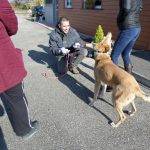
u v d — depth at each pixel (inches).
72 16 190.7
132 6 65.4
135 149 46.4
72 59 83.3
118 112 53.2
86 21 167.6
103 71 57.7
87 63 93.4
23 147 47.4
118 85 53.1
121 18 67.3
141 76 76.9
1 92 35.2
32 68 92.8
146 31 108.3
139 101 63.8
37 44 137.2
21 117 37.6
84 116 57.7
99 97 65.9
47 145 47.9
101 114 58.3
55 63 96.8
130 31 67.0
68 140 49.3
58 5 223.9
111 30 137.2
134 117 56.7
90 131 52.0
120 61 90.4
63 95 68.9
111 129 52.5
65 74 84.4
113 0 133.0
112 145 47.5
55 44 84.7
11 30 36.9
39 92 71.1
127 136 50.2
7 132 51.9
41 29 207.2
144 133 51.1
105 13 141.9
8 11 34.9
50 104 63.7
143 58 96.6
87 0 165.0
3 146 47.8
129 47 70.5
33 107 62.1
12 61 35.7
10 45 35.9
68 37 85.0
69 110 60.5
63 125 54.2
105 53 61.3
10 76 35.4
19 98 37.0
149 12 106.0
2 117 56.9
